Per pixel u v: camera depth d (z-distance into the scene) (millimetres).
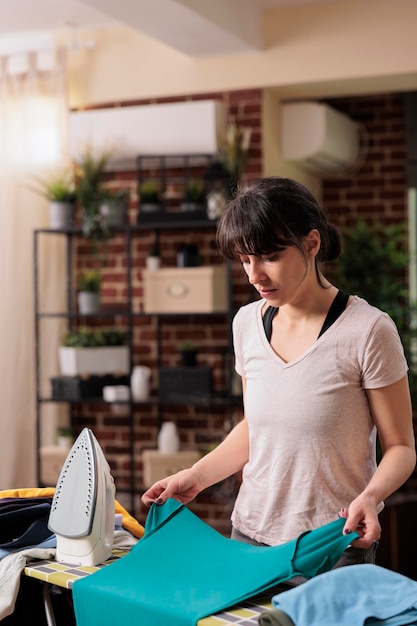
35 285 5461
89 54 5543
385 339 2141
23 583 2473
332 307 2205
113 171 5625
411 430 2203
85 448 2314
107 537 2295
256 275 2127
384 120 6078
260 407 2238
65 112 5477
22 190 5613
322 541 1971
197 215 5117
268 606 1919
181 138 5195
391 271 5605
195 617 1845
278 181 2129
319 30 5098
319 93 5398
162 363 5551
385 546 5098
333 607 1777
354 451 2174
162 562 2115
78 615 2068
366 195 6121
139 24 4621
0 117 5594
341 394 2156
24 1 5020
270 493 2238
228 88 5270
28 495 2621
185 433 5504
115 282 5672
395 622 1765
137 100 5453
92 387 5422
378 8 4992
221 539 2166
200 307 5137
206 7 4535
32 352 5645
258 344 2285
